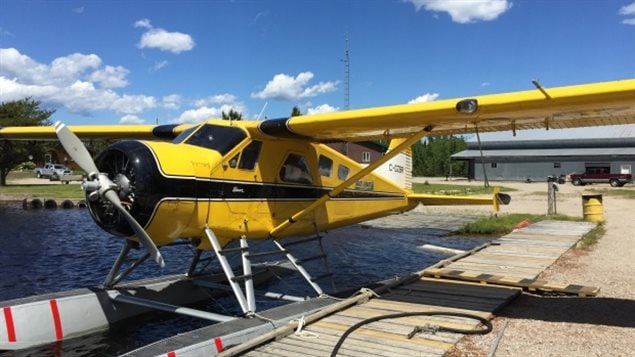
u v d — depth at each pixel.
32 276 9.67
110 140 9.55
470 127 6.84
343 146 26.81
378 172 9.60
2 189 31.42
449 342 4.93
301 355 4.60
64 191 30.19
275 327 5.49
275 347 4.82
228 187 6.34
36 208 23.48
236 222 6.50
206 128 6.56
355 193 8.77
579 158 50.03
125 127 8.78
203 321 6.84
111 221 5.55
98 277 9.66
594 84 5.00
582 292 6.96
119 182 5.44
